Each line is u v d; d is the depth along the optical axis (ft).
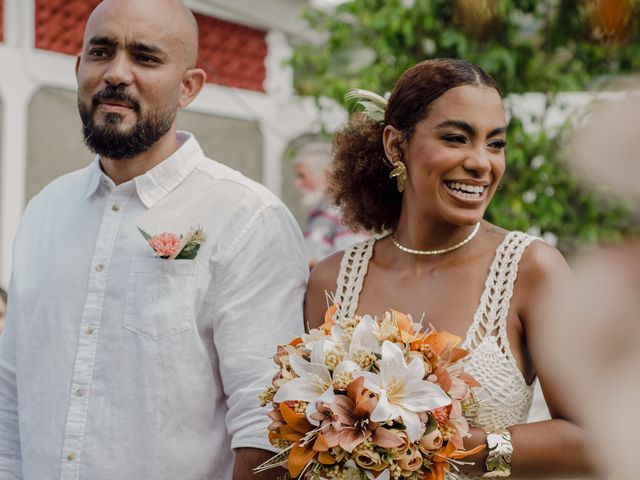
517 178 15.15
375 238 6.57
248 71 20.10
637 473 1.11
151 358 6.38
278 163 20.39
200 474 6.37
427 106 5.83
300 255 6.75
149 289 6.49
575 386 1.19
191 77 7.00
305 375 5.17
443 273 6.04
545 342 5.29
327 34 20.71
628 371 1.14
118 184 6.95
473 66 5.91
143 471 6.29
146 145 6.64
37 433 6.54
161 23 6.66
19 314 6.84
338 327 5.34
